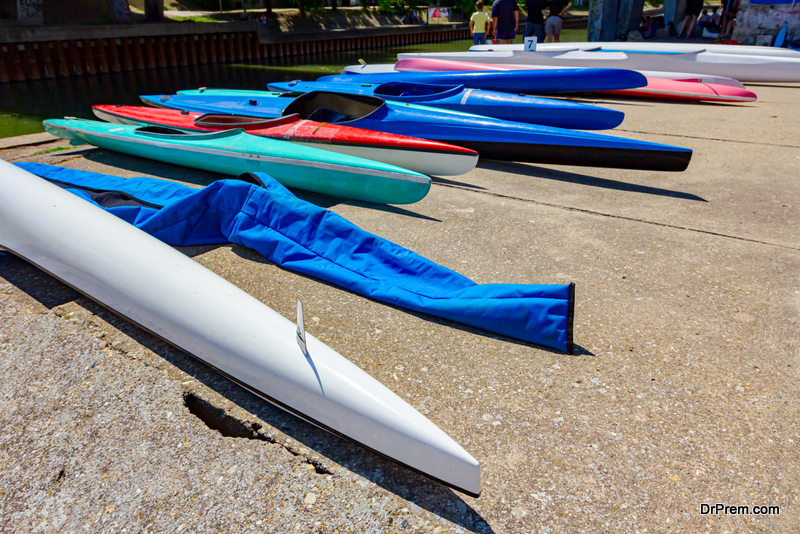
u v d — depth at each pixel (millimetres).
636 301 2613
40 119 11016
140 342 2264
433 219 3650
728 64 9242
